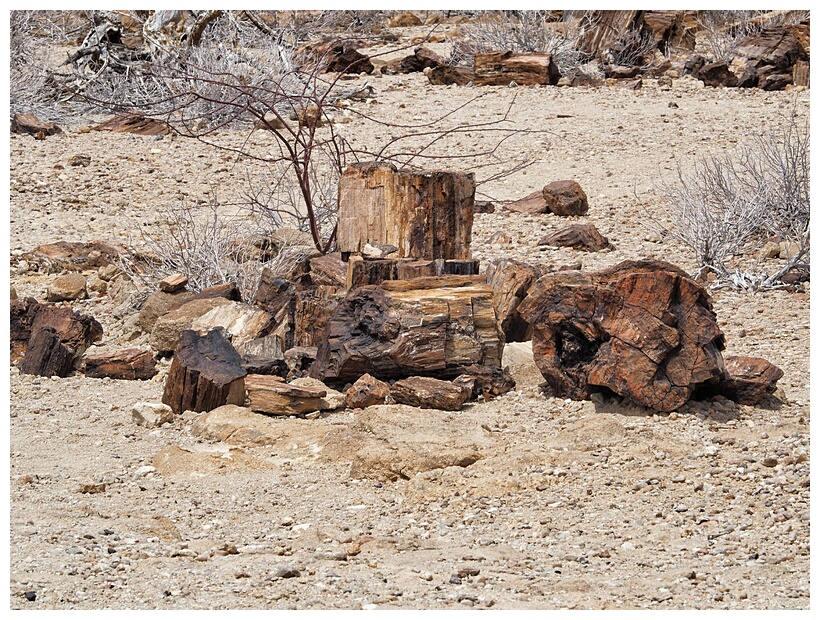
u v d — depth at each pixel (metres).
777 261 12.00
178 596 5.07
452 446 6.84
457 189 9.36
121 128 18.92
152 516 6.16
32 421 7.79
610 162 16.69
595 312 7.52
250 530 6.01
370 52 25.11
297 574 5.34
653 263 7.47
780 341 9.39
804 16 24.27
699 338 7.38
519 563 5.50
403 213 9.34
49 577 5.27
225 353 8.04
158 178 16.16
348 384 8.07
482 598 5.00
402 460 6.70
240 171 16.45
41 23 24.17
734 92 20.73
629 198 14.93
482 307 8.17
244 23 22.84
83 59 21.30
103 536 5.86
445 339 7.96
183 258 10.93
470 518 6.12
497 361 8.18
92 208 14.82
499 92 21.22
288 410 7.63
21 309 9.37
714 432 7.13
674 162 16.47
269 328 9.09
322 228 12.73
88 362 8.91
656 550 5.67
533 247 12.80
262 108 19.00
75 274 11.34
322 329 8.89
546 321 7.74
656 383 7.36
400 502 6.38
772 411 7.51
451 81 22.09
